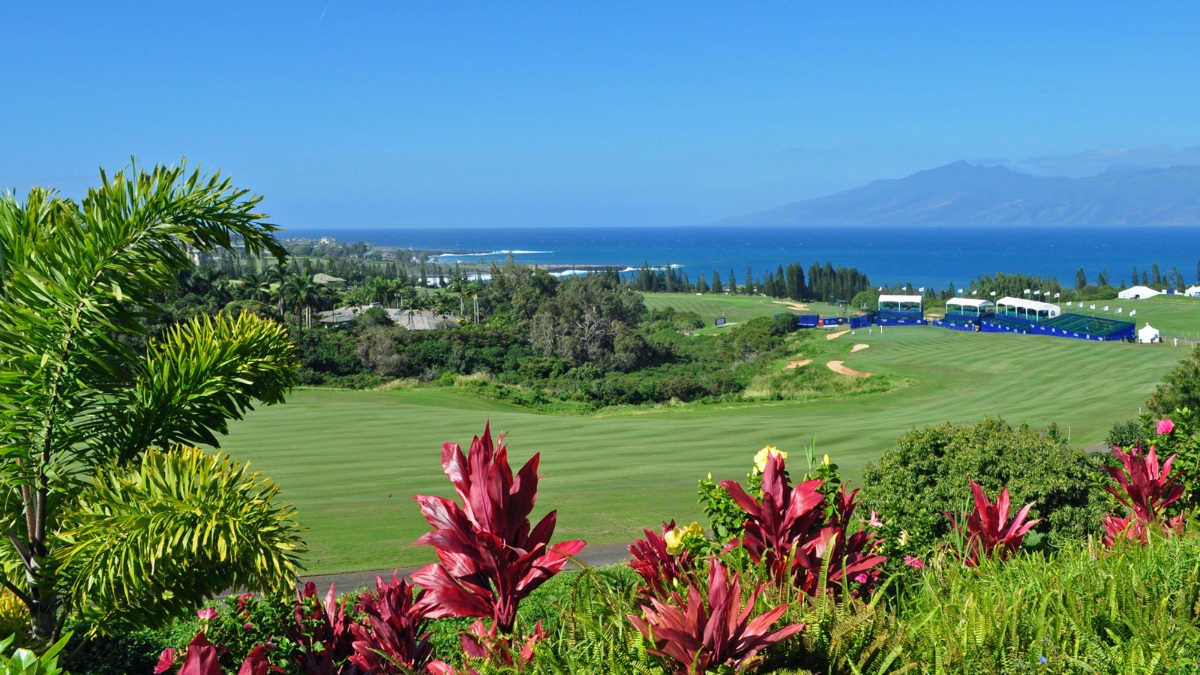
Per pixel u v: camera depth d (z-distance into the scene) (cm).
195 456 481
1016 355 5578
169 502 450
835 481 346
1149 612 259
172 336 547
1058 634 239
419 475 2075
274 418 3192
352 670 398
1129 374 4609
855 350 6525
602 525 1368
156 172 507
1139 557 308
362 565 1095
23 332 486
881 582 354
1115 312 8244
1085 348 5650
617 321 7412
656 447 2702
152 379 527
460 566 255
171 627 753
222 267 11681
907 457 853
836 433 3009
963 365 5406
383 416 3291
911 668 222
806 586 281
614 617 253
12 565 524
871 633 229
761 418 3697
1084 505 768
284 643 471
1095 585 277
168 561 455
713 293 15525
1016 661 221
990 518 369
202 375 536
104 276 507
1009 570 315
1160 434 530
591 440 2873
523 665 237
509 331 7069
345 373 5972
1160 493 422
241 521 457
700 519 1401
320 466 2223
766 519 294
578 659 234
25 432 497
